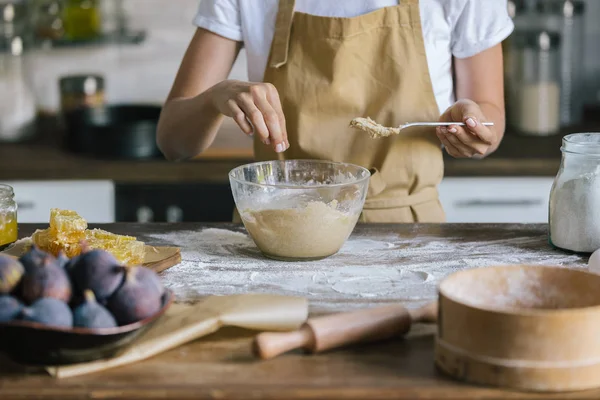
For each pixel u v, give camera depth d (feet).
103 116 10.17
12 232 5.12
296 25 6.35
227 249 5.31
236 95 5.53
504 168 9.17
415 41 6.28
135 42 10.72
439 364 3.58
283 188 4.99
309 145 6.37
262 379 3.48
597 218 5.01
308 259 5.02
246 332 3.96
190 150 6.66
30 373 3.53
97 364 3.54
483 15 6.41
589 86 11.50
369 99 6.35
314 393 3.38
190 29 11.20
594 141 5.24
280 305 3.95
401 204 6.31
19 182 9.25
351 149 6.37
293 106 6.37
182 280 4.68
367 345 3.83
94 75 10.30
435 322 4.00
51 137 10.53
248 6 6.48
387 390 3.39
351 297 4.41
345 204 5.00
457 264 4.96
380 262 5.01
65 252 4.68
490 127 6.21
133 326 3.51
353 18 6.24
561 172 5.20
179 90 6.65
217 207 9.42
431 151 6.36
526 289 3.81
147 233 5.66
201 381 3.46
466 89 6.61
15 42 10.22
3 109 10.26
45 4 10.67
